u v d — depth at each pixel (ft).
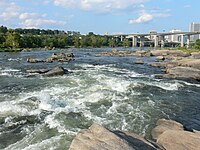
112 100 69.87
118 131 40.24
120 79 97.96
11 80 99.60
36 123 51.01
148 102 71.05
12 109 57.98
